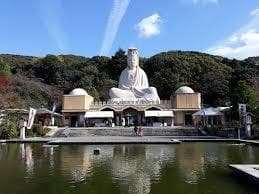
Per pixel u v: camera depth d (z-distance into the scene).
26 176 15.29
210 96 85.69
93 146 31.39
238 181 13.97
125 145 32.25
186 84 85.62
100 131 50.03
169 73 90.00
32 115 43.81
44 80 95.81
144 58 109.50
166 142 33.44
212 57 111.88
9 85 64.19
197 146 30.70
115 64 100.62
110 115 61.31
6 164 19.11
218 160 20.30
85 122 62.78
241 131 41.03
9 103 53.38
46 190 12.50
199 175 15.38
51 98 81.69
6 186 13.21
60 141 34.62
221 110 58.12
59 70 96.50
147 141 33.69
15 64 105.56
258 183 12.62
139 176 15.15
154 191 12.30
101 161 20.14
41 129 47.66
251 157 21.64
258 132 38.31
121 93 66.06
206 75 88.75
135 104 62.97
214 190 12.44
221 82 84.88
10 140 37.69
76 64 106.19
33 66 98.88
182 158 21.39
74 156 22.88
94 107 63.94
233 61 103.31
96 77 95.81
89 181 14.11
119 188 12.81
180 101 62.44
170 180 14.27
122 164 18.88
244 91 53.03
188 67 94.31
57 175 15.52
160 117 62.62
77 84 90.81
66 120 63.97
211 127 47.81
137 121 63.44
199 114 54.22
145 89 66.56
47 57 100.44
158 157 21.97
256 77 82.19
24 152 25.94
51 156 23.00
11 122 44.28
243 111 42.12
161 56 99.75
